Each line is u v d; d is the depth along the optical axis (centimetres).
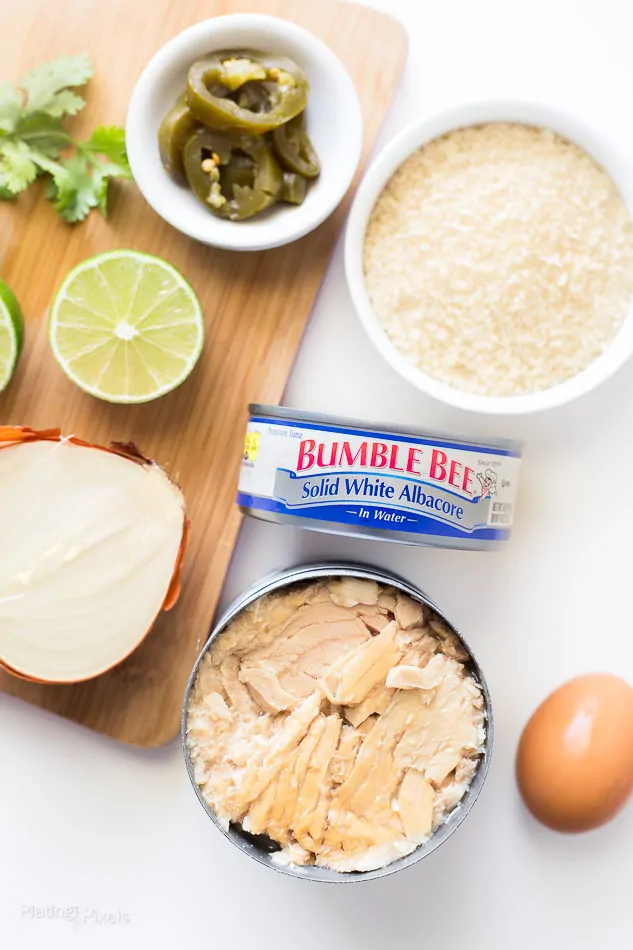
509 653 38
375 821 34
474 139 36
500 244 36
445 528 33
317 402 38
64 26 37
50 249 37
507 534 35
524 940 38
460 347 36
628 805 39
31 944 38
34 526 35
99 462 35
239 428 37
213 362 37
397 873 39
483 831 38
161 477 35
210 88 35
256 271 37
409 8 38
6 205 37
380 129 37
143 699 37
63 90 36
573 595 38
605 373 36
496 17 38
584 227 36
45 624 35
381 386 38
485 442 33
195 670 33
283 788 33
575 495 38
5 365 36
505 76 38
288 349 37
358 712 34
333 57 35
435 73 38
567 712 36
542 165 36
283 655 34
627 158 35
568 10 38
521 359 36
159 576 35
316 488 33
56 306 35
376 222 37
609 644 38
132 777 38
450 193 36
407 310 36
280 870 33
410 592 33
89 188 37
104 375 36
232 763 34
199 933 38
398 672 34
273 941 38
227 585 38
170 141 35
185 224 35
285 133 35
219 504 37
